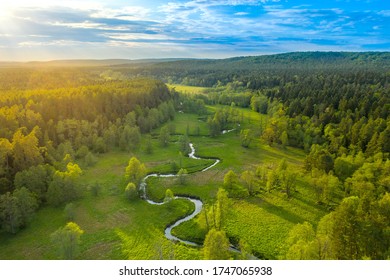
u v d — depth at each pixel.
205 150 135.25
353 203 54.59
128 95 168.00
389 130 99.06
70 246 61.84
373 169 83.25
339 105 149.50
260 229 73.31
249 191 91.50
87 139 125.75
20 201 74.38
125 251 66.31
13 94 147.00
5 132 103.88
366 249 51.56
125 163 118.44
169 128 160.88
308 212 80.44
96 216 80.56
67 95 143.25
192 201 90.62
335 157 105.81
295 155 126.62
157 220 79.25
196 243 69.88
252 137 148.12
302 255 47.94
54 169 91.81
